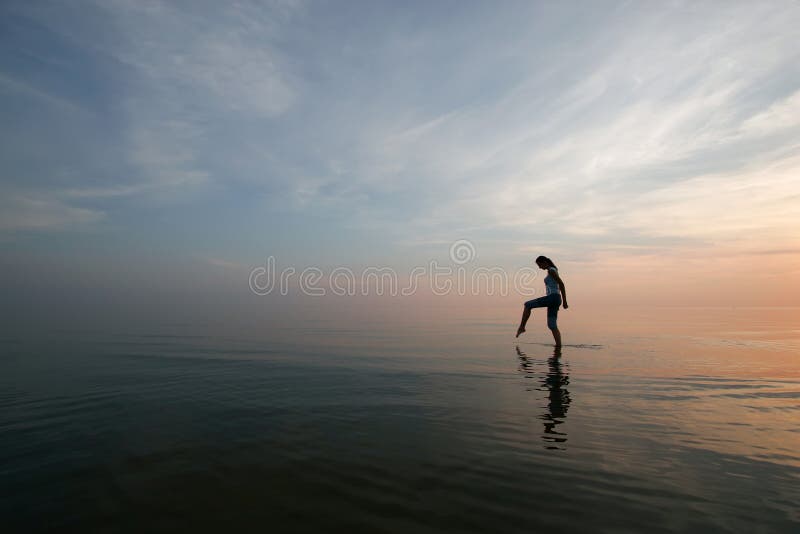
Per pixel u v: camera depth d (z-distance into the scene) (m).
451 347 7.64
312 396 4.13
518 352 7.05
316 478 2.33
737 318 16.80
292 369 5.50
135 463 2.53
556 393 4.24
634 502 2.06
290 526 1.84
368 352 7.02
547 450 2.74
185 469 2.45
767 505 2.03
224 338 8.89
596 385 4.58
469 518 1.91
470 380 4.83
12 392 4.27
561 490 2.19
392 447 2.80
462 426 3.23
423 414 3.54
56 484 2.25
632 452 2.71
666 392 4.27
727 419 3.39
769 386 4.52
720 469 2.45
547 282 7.81
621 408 3.70
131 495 2.13
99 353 6.77
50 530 1.81
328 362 6.04
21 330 10.18
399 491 2.18
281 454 2.68
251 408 3.72
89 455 2.65
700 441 2.90
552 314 7.66
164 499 2.09
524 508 2.00
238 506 2.02
